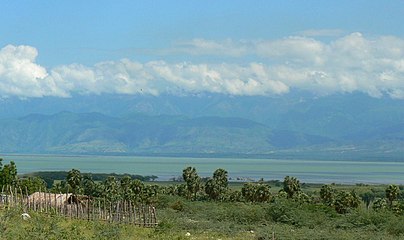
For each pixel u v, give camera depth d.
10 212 42.59
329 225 76.81
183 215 86.62
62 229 39.62
